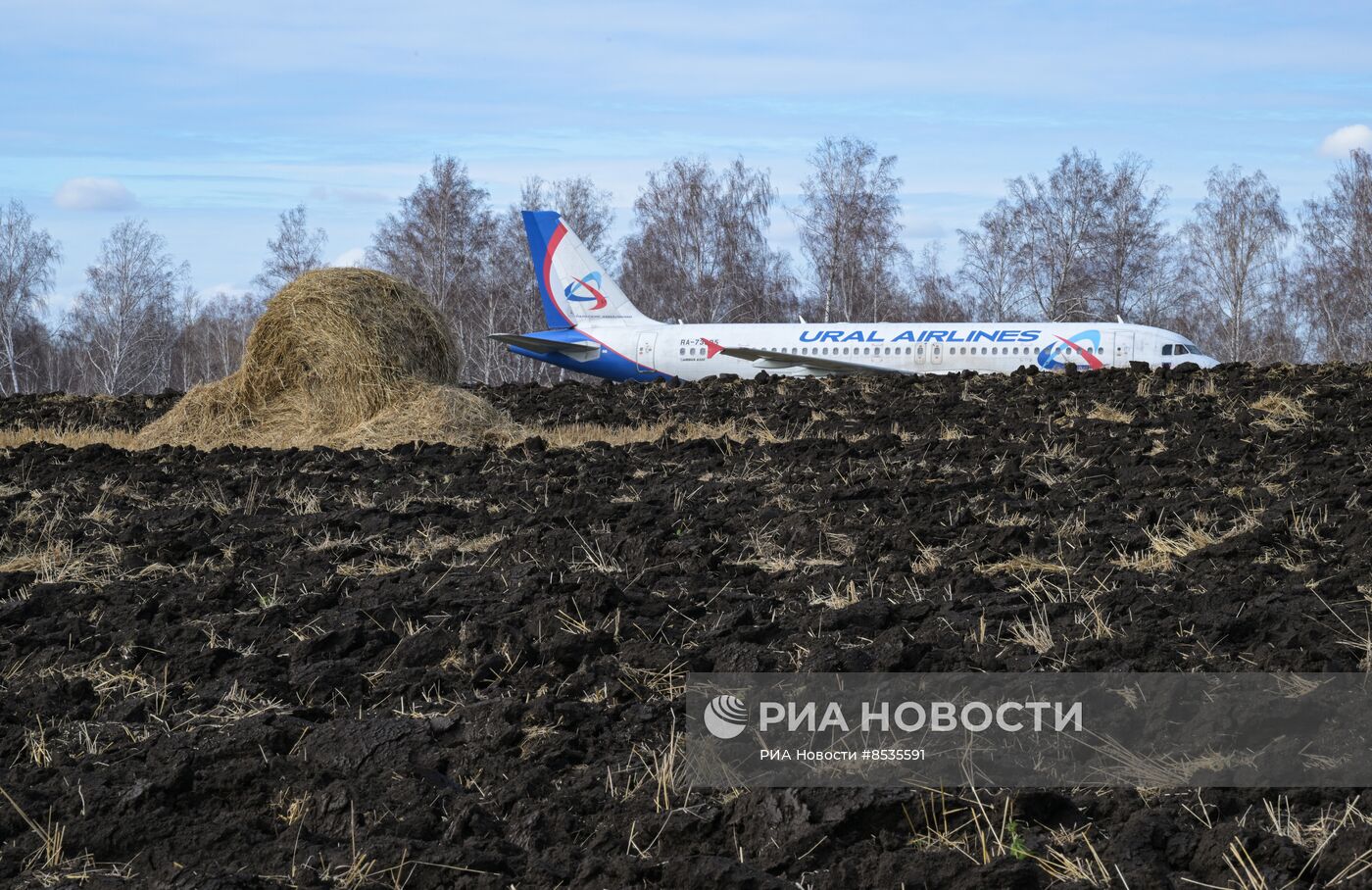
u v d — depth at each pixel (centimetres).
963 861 365
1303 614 577
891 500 949
